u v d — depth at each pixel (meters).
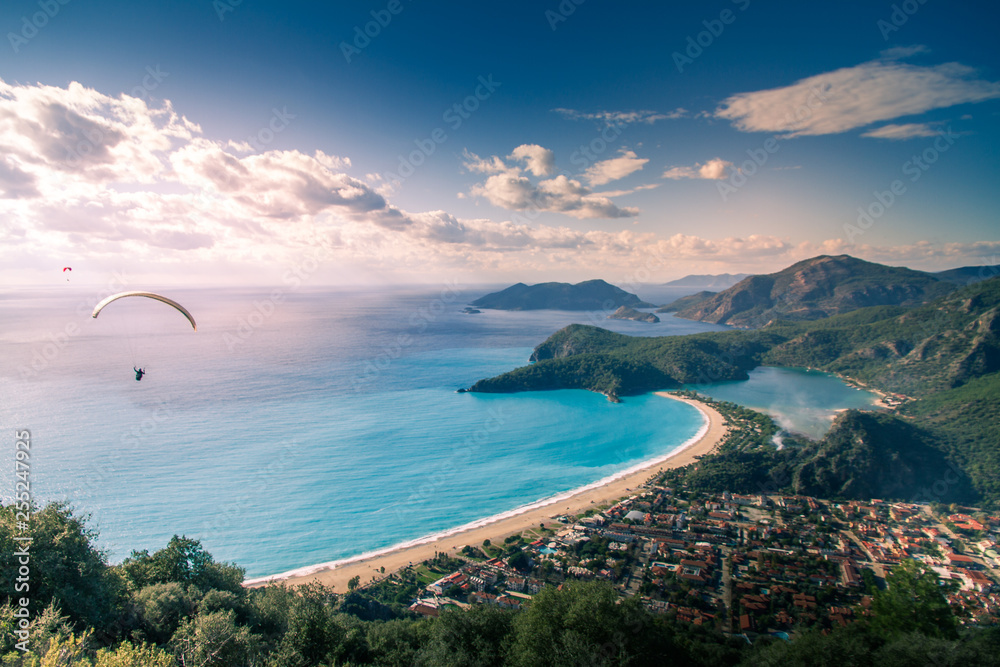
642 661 37.38
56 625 27.20
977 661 37.97
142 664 24.58
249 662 32.03
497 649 38.69
